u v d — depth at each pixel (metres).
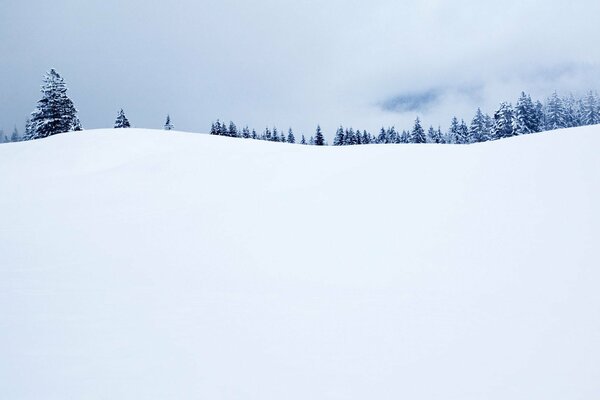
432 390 3.66
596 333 4.54
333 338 4.67
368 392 3.62
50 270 7.15
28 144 25.88
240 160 18.94
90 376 3.78
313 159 18.14
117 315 5.25
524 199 9.32
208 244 8.92
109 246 8.84
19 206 13.27
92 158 21.72
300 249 8.33
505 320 4.99
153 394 3.52
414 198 10.66
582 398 3.51
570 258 6.51
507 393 3.60
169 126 69.69
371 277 6.75
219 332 4.80
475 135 73.31
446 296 5.83
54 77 43.12
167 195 14.51
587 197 8.73
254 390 3.62
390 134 81.75
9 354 4.14
